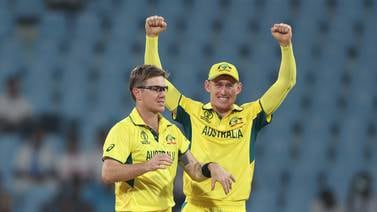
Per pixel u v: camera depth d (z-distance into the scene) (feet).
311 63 192.85
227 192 65.98
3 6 199.52
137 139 64.18
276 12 201.26
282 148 173.78
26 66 188.85
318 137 178.19
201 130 74.08
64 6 200.64
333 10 202.59
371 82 191.01
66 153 157.89
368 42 198.08
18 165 160.86
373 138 180.86
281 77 73.51
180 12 200.54
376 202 160.66
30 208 154.71
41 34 195.93
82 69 188.85
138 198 64.08
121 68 189.57
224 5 202.39
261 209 161.79
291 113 181.16
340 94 187.73
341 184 169.17
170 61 189.88
